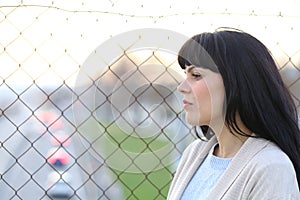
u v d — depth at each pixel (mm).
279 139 1653
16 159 3039
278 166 1559
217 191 1640
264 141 1653
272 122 1649
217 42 1670
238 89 1639
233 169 1642
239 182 1602
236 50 1654
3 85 2885
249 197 1574
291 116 1691
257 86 1642
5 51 2705
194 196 1785
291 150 1667
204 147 1856
